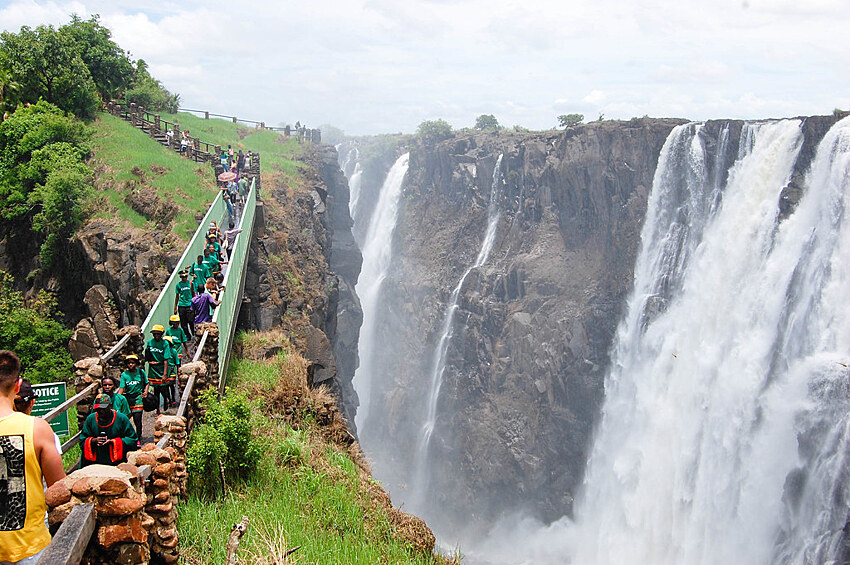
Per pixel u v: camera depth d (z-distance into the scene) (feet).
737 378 149.07
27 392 22.25
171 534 26.96
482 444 203.82
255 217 109.50
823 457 126.21
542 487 191.93
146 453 27.07
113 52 181.68
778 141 152.25
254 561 31.07
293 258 126.11
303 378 66.80
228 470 42.37
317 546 36.78
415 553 45.34
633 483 170.09
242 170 134.62
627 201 190.70
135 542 18.52
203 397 43.29
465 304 227.40
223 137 192.24
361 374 267.59
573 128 206.39
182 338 48.49
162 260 101.40
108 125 151.84
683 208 174.60
